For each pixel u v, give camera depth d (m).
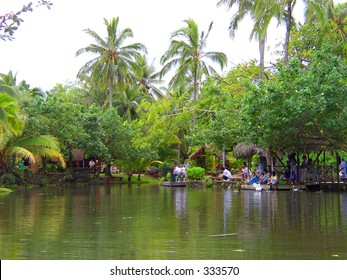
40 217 14.93
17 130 27.94
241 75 35.78
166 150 50.22
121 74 48.94
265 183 28.72
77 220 14.07
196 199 21.84
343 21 33.56
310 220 13.54
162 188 33.84
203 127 35.91
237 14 34.03
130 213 15.89
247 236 10.95
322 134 23.09
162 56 43.09
